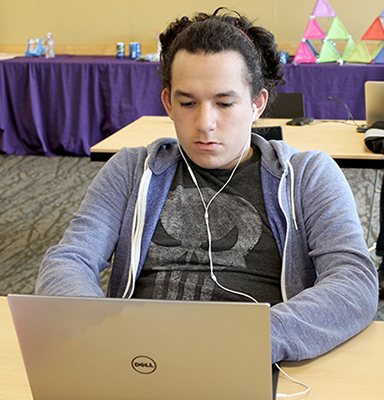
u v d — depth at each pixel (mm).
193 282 988
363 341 817
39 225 3014
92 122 4438
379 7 4523
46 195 3520
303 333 761
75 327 609
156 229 1050
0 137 4555
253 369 600
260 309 564
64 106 4391
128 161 1130
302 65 4066
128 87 4301
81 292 864
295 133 2289
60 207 3297
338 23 4141
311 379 727
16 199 3443
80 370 636
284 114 2760
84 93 4348
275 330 751
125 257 1078
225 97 934
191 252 1014
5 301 954
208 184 1068
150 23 4945
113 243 1082
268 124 2408
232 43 935
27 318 614
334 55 4168
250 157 1113
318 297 819
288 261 999
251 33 1084
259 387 609
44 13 5062
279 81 1155
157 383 627
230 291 965
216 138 963
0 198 3461
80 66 4293
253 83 974
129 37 5008
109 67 4270
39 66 4336
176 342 596
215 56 919
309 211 1026
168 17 4902
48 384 656
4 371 755
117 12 4961
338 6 4582
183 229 1037
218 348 593
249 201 1045
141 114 4352
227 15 1131
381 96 2188
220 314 574
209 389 621
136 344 606
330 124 2496
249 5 4730
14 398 700
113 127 4426
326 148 1990
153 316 587
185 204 1056
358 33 4621
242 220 1028
